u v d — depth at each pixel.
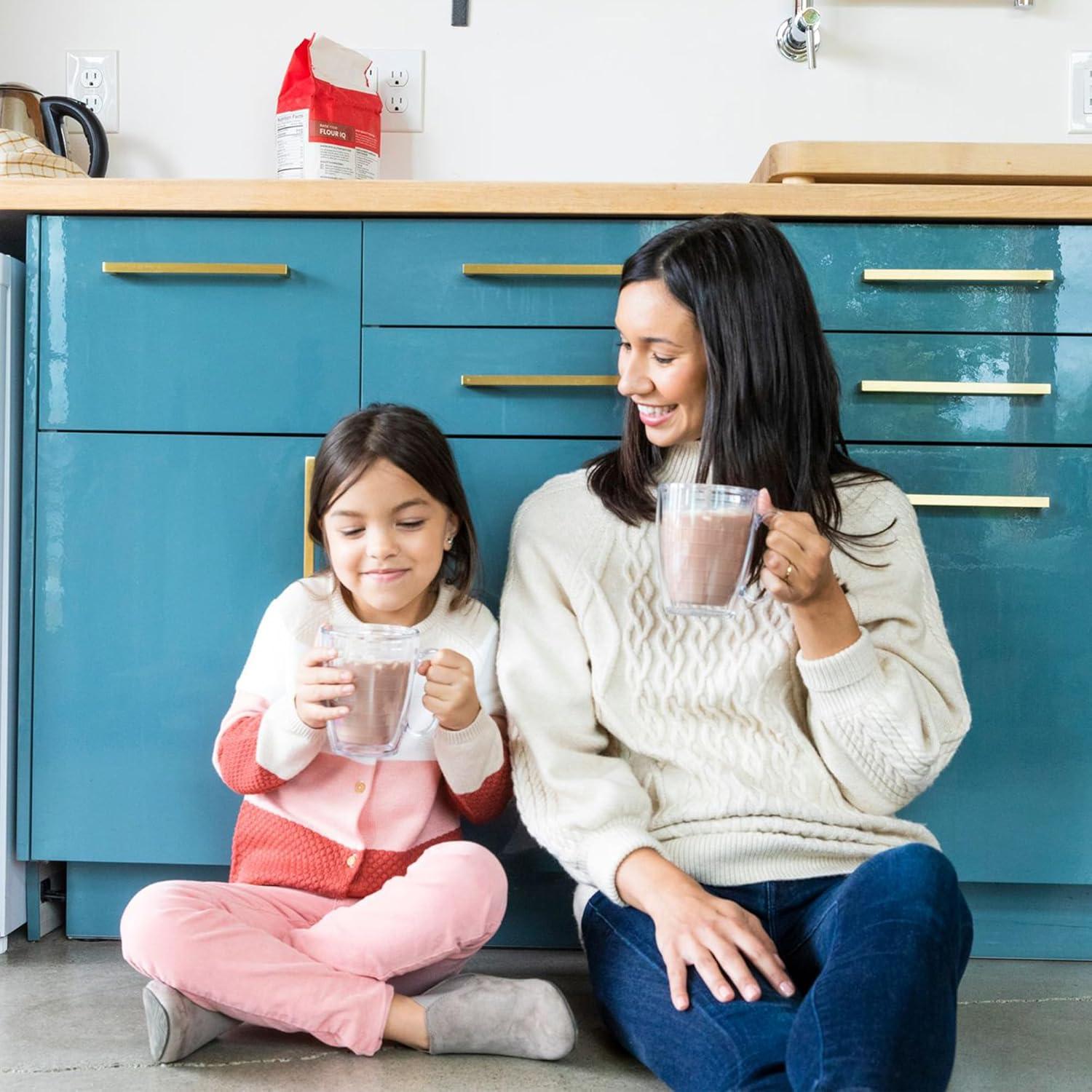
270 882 1.36
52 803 1.63
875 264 1.62
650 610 1.32
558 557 1.36
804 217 1.61
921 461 1.62
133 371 1.64
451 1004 1.23
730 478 1.26
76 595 1.63
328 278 1.63
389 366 1.63
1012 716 1.61
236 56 2.11
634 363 1.29
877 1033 0.86
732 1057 0.97
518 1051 1.23
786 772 1.26
